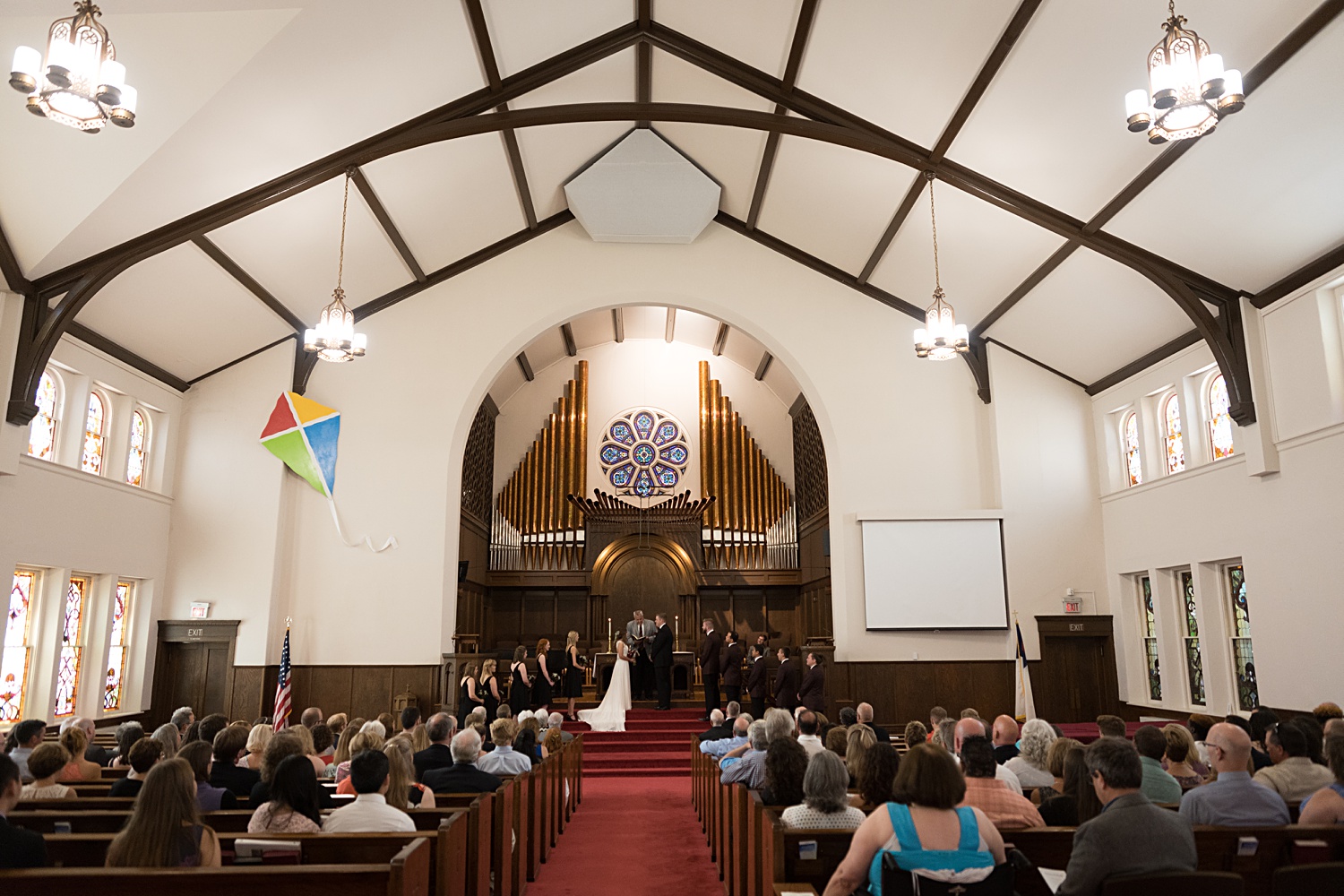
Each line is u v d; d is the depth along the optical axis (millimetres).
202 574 13578
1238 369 10609
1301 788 5066
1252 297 10617
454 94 10672
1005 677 14000
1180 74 6191
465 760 6281
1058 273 12297
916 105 10359
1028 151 10219
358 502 14312
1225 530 11281
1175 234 10250
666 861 7305
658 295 15258
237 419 14023
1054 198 10750
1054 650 14094
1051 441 14547
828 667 14062
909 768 3295
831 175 12672
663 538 19359
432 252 14312
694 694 17250
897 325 15227
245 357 14117
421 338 14938
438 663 13891
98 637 12070
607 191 14164
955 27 9062
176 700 13445
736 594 19844
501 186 13484
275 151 9820
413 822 4711
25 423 9992
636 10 11094
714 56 11266
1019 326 13992
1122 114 9078
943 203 12070
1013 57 9062
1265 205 9242
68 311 10016
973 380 15000
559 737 8781
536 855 6758
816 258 15273
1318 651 9680
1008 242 12211
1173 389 12742
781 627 19703
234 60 8359
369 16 8633
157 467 13445
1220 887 3094
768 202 14289
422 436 14594
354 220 12383
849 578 14352
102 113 6176
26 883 3008
